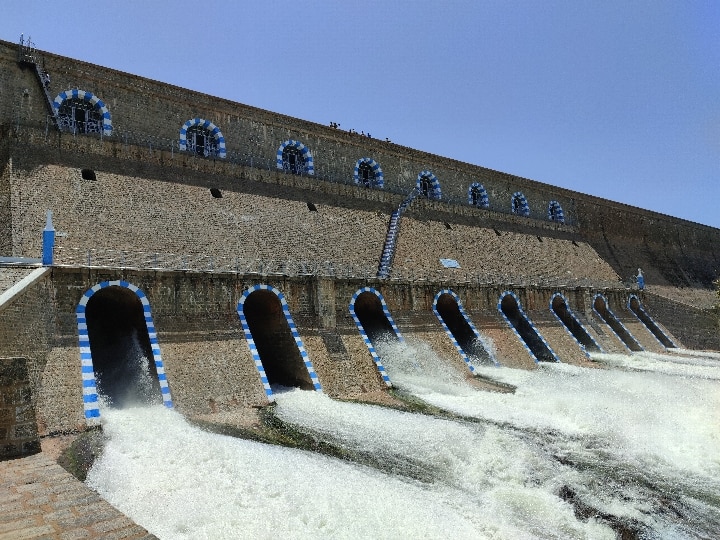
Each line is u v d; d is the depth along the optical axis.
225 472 13.30
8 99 25.88
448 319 34.91
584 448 17.28
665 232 64.19
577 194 57.06
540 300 38.66
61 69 27.55
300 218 33.44
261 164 34.41
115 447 14.88
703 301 55.94
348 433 17.39
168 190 28.78
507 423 19.48
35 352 16.81
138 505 11.40
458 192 46.62
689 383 27.75
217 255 26.94
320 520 10.90
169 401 18.67
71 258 21.91
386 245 36.47
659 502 13.57
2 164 24.98
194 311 22.14
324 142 38.50
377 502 11.99
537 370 30.73
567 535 11.67
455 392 24.69
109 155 28.11
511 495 13.43
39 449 12.74
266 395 20.83
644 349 41.38
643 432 18.73
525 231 49.44
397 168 42.78
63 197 24.61
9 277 17.92
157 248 25.19
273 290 24.80
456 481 14.09
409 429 17.86
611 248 56.34
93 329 23.91
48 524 8.49
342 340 25.69
